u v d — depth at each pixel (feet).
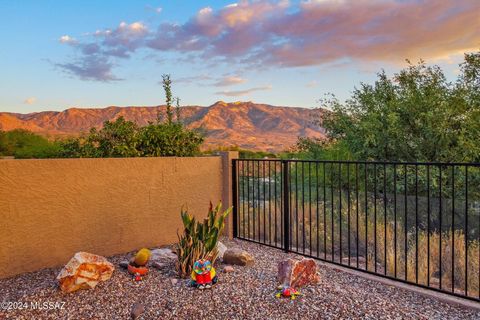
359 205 24.94
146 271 13.07
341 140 31.22
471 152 24.29
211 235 13.37
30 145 47.98
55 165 14.60
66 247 14.90
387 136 27.30
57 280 11.67
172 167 18.61
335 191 28.40
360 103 30.71
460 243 17.80
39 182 14.15
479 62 26.63
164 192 18.30
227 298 11.06
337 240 21.26
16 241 13.52
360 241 20.47
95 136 22.16
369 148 27.89
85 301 10.83
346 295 11.55
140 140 22.16
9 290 11.94
